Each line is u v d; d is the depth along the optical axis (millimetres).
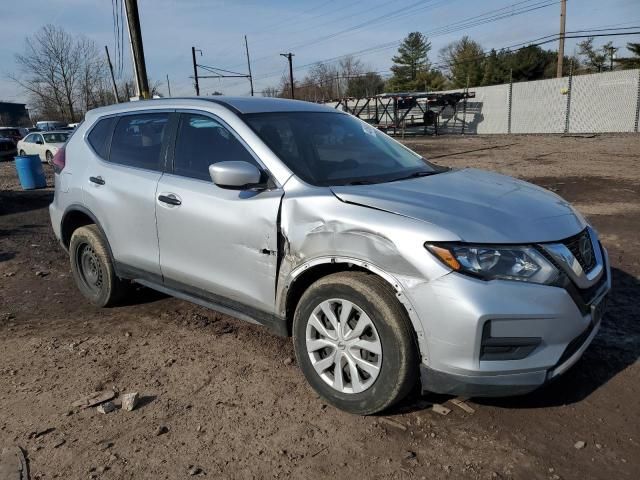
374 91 81375
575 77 29578
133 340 4215
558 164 15070
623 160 15352
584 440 2816
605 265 3293
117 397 3387
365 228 2863
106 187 4402
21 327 4566
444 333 2652
